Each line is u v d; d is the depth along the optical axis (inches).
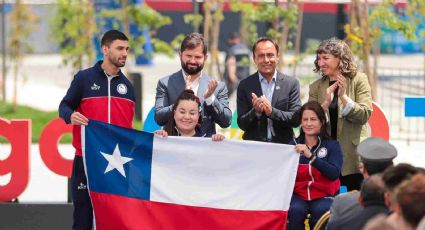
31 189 587.2
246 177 399.5
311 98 432.5
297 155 395.9
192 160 400.8
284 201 397.1
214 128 422.9
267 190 398.0
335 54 421.4
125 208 402.6
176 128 412.2
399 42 1708.9
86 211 422.3
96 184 405.1
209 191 400.2
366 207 312.0
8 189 492.4
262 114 427.2
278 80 431.8
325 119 405.1
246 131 432.5
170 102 426.3
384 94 1048.2
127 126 420.8
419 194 249.3
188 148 400.5
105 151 404.2
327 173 397.7
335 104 422.9
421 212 248.4
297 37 855.1
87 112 416.5
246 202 398.6
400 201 251.1
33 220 493.0
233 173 399.9
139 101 831.7
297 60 796.6
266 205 398.0
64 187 595.2
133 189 403.2
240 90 435.5
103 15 843.4
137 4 847.1
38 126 837.2
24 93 1081.4
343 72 422.6
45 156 502.3
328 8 1688.0
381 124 486.6
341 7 1043.3
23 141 490.6
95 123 404.2
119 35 412.5
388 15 711.7
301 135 411.8
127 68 845.2
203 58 421.4
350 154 424.8
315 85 431.5
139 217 401.4
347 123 423.5
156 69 1364.4
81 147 410.3
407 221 250.2
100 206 405.1
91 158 405.1
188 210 400.8
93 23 845.8
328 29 1754.4
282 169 397.4
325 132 405.7
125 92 419.2
